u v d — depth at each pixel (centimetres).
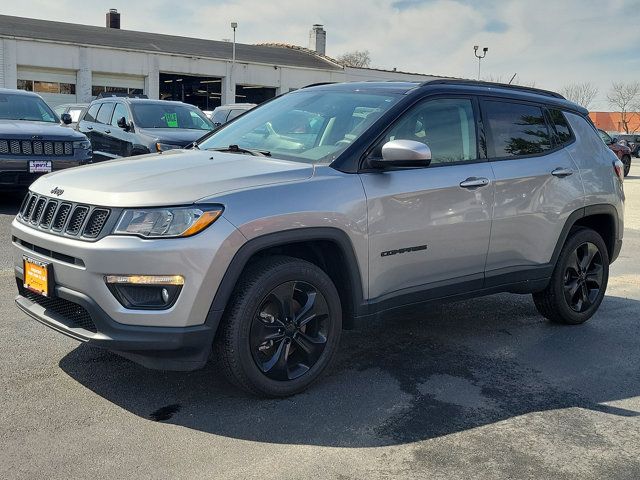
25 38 3059
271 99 525
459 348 479
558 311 530
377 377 416
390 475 300
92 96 3316
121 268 326
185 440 324
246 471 299
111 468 296
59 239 349
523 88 518
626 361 466
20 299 399
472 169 446
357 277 390
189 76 3803
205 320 335
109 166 397
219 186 347
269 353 368
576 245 527
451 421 358
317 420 352
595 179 536
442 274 438
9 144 898
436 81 459
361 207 383
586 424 362
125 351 338
